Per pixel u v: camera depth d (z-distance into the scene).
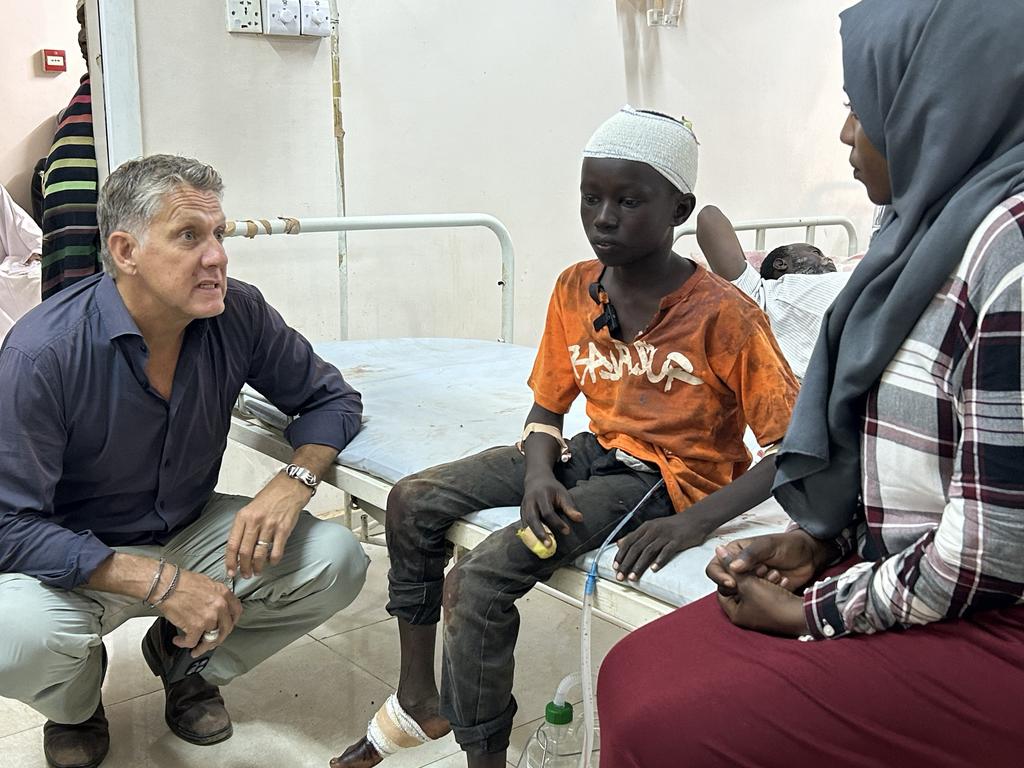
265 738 1.76
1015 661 0.88
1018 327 0.80
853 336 0.97
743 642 0.99
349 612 2.29
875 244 1.00
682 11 3.38
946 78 0.87
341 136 2.69
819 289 2.36
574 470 1.44
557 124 3.20
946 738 0.88
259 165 2.57
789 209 3.96
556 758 1.57
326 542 1.70
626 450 1.37
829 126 3.98
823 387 1.01
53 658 1.46
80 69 4.97
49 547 1.45
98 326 1.49
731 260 2.50
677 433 1.35
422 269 2.99
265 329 1.74
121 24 2.25
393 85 2.79
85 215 2.34
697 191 3.62
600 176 1.24
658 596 1.20
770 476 1.27
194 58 2.39
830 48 3.88
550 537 1.26
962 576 0.85
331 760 1.63
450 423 1.86
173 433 1.59
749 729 0.91
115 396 1.51
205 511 1.77
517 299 3.25
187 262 1.42
